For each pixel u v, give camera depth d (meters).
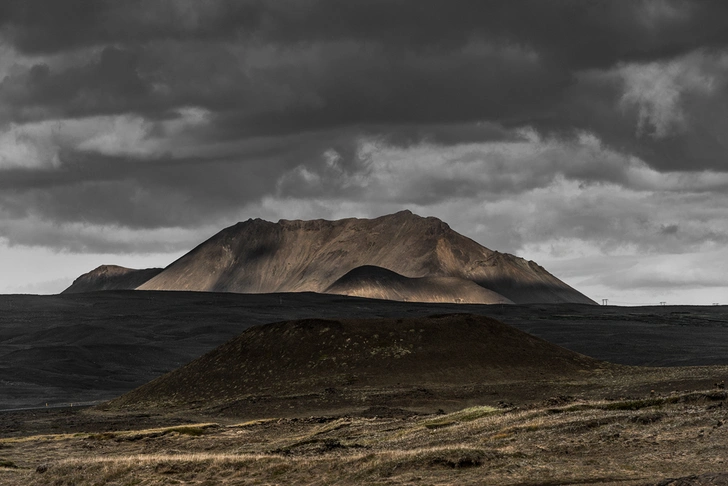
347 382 148.50
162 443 97.31
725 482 44.50
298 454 70.94
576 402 87.88
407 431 83.38
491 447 63.25
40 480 65.25
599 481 49.47
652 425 63.84
